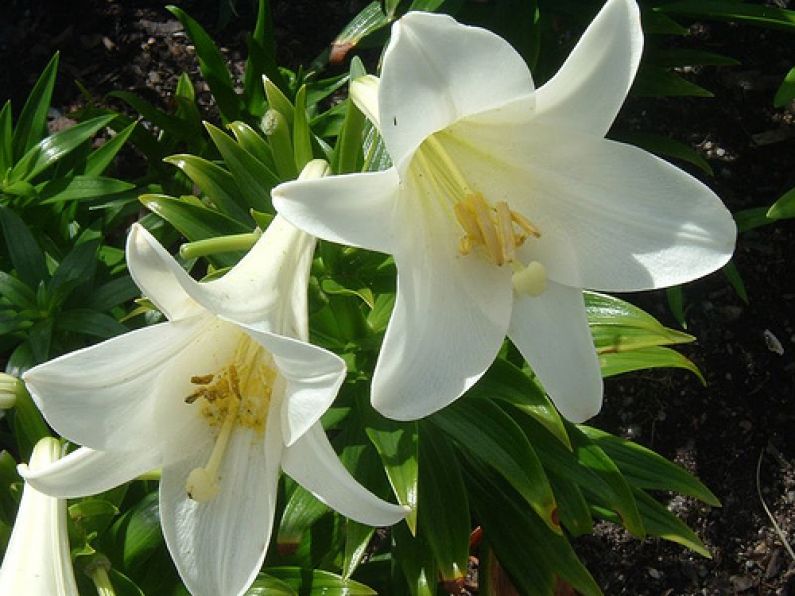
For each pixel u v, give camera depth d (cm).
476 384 36
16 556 29
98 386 26
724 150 63
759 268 61
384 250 27
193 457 29
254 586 36
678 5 52
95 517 35
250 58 55
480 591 44
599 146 29
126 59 67
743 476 57
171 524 29
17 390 32
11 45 67
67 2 69
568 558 40
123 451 28
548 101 28
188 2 69
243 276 27
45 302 45
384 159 39
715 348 59
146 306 41
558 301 31
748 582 54
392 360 27
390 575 46
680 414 58
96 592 35
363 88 31
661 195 29
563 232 31
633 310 38
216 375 30
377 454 38
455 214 31
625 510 39
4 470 34
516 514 41
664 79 54
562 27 61
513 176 32
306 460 27
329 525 40
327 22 68
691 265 29
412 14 24
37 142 51
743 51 66
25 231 46
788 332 59
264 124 36
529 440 39
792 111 64
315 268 37
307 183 25
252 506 29
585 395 31
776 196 62
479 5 56
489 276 31
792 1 66
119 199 54
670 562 55
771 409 58
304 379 24
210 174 40
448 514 38
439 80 25
